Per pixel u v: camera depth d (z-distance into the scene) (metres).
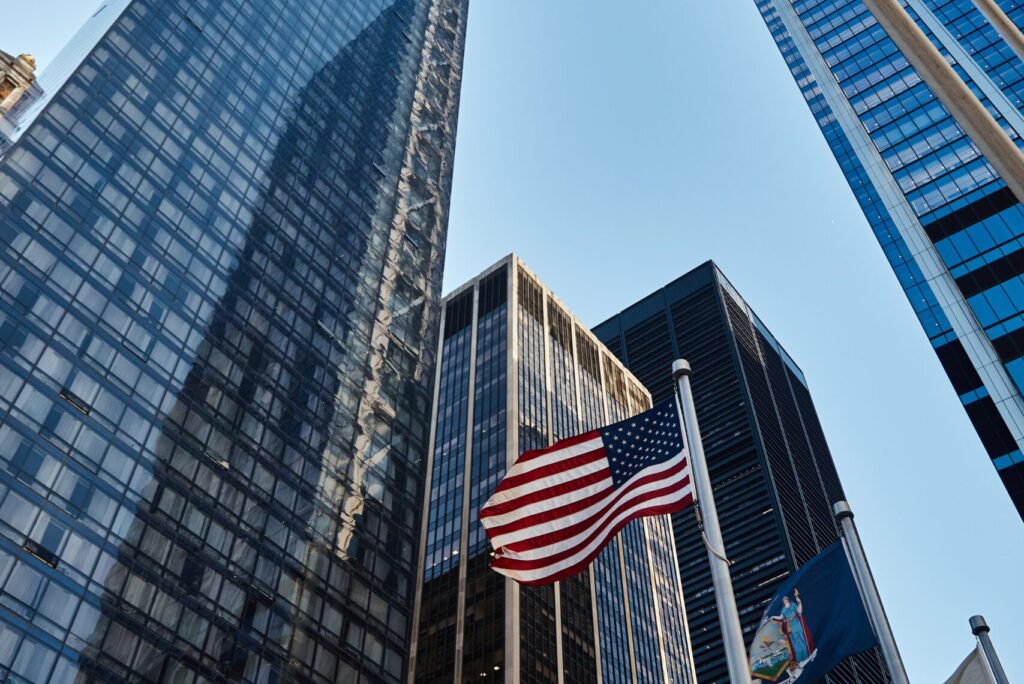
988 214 79.38
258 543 67.31
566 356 179.75
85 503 57.75
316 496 74.88
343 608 70.88
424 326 102.31
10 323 60.00
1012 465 64.81
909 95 100.56
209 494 66.06
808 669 22.09
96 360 64.12
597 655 132.00
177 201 78.56
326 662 66.62
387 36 131.88
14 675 48.81
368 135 112.50
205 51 92.19
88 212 70.12
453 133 135.12
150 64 84.50
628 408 190.12
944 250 80.25
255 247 84.12
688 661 153.25
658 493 21.52
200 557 62.69
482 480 143.00
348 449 81.12
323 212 96.06
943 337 74.81
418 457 89.44
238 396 73.44
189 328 72.69
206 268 77.62
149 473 62.84
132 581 57.62
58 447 58.22
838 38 119.69
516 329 168.00
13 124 73.75
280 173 92.94
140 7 87.25
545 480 23.91
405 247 107.00
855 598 22.36
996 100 87.69
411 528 83.06
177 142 82.25
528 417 152.12
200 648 58.97
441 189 122.62
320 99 106.81
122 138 76.94
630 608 147.12
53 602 52.66
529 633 122.44
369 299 95.44
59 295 64.31
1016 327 70.19
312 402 80.38
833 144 110.19
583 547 22.34
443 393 166.50
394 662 72.38
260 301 81.19
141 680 54.75
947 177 86.25
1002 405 67.25
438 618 131.00
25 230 64.62
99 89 77.44
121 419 63.28
